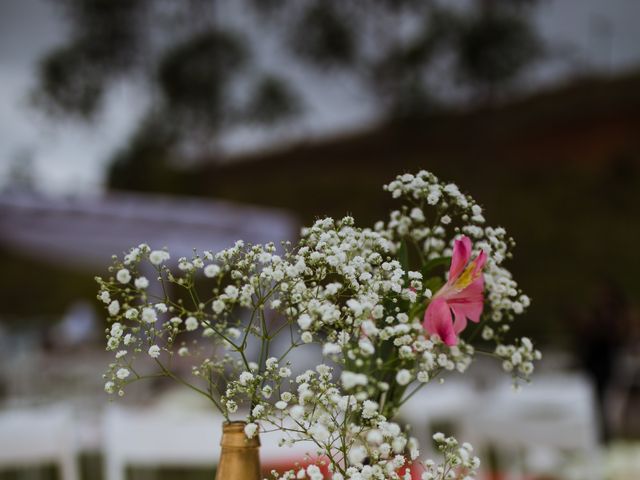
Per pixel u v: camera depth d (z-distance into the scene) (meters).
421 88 16.62
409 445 1.03
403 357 0.96
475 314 1.10
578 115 20.72
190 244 6.45
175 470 3.94
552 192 17.80
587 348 6.56
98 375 5.64
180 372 4.63
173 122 16.88
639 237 15.99
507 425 2.48
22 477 3.41
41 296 15.00
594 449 2.51
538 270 15.57
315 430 0.87
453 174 17.97
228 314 1.00
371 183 18.48
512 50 15.76
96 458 3.95
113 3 16.58
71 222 6.12
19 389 5.73
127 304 0.96
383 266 0.99
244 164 20.53
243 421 1.00
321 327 0.98
